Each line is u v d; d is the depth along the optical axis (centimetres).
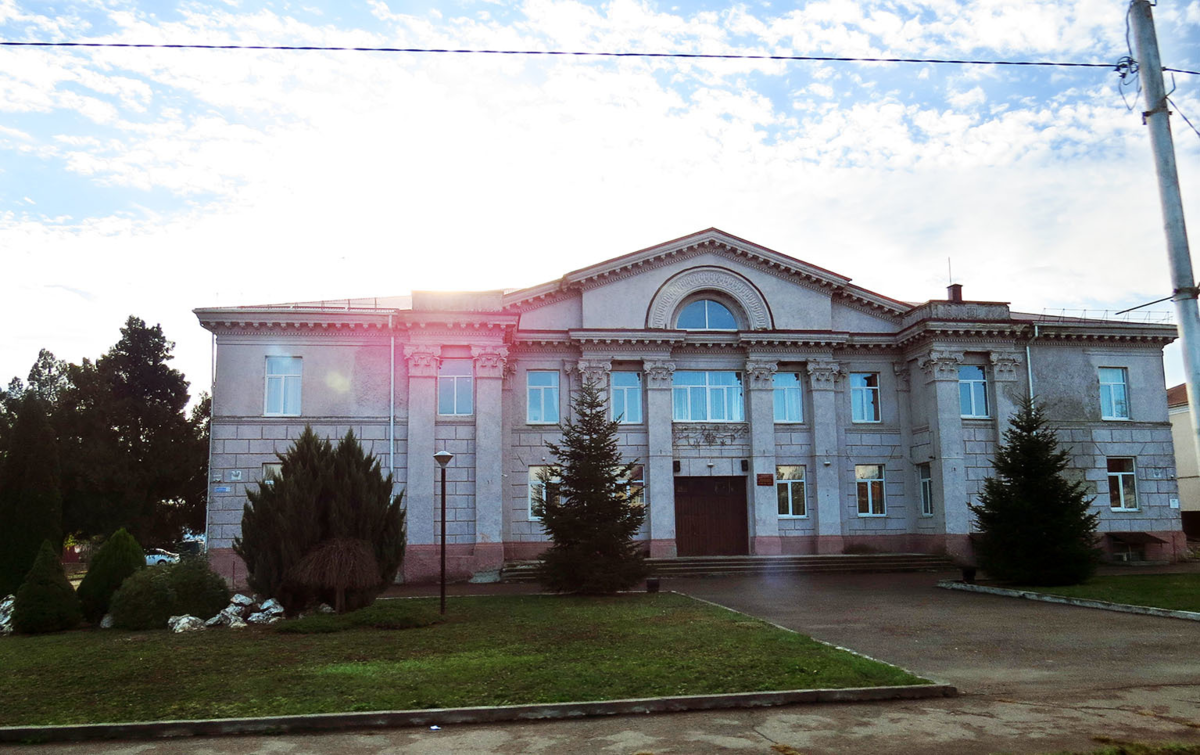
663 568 3169
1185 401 4734
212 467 3055
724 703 1086
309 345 3167
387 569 2098
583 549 2395
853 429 3597
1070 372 3566
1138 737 927
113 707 1087
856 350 3638
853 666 1264
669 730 983
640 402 3484
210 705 1083
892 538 3550
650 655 1384
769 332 3500
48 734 984
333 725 1012
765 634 1591
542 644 1516
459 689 1142
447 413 3159
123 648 1552
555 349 3453
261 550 1986
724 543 3491
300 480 2011
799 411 3591
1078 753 839
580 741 943
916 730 968
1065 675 1282
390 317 3136
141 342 4988
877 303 3631
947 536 3341
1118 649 1505
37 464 2386
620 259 3453
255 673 1277
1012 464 2619
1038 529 2491
